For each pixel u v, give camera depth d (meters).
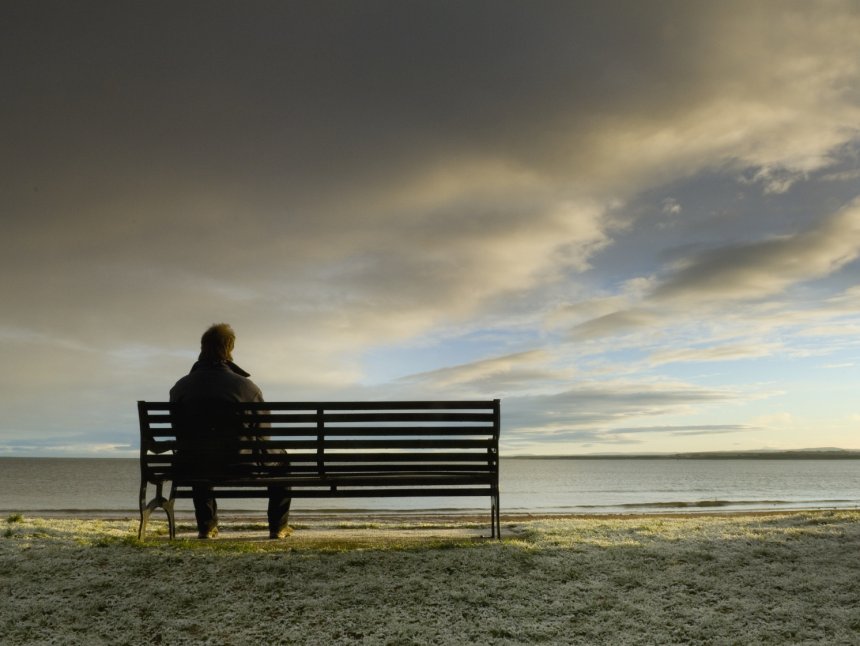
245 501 30.48
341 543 6.72
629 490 51.28
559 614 4.87
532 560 6.05
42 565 5.61
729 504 26.22
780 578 5.67
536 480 82.06
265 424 6.63
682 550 6.52
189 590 5.15
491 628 4.58
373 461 6.71
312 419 6.66
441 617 4.76
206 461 6.57
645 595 5.27
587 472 132.25
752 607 5.02
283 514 7.19
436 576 5.55
